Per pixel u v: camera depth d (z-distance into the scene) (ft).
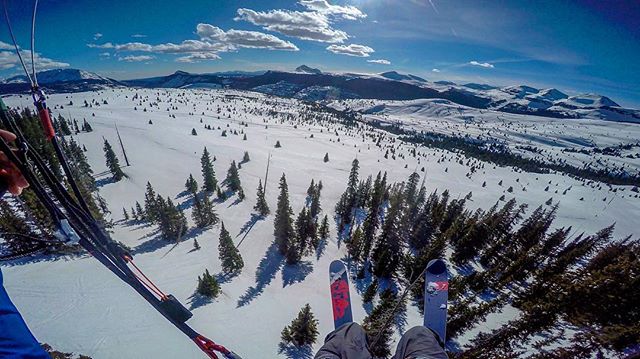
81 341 120.88
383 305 146.92
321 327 164.76
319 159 516.32
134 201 276.41
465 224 272.92
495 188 502.79
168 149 441.68
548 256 254.68
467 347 147.54
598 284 167.53
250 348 137.28
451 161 645.51
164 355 120.06
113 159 302.04
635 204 508.12
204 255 206.80
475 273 202.49
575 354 131.54
